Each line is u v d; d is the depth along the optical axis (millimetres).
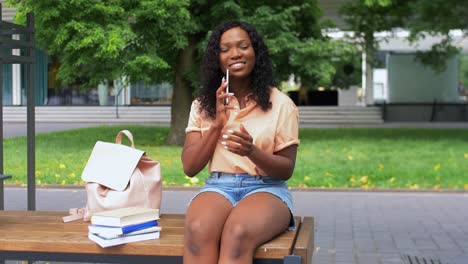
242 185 3756
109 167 4004
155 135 18609
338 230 7371
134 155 4008
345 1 21719
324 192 10148
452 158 13000
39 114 28141
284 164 3684
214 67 3895
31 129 5262
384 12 17609
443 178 10922
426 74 31625
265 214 3402
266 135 3779
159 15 13266
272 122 3803
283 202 3672
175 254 3436
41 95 30188
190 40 15766
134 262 3488
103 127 22312
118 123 27172
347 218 8070
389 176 11117
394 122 28859
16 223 4035
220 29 3896
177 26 13969
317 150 14547
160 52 15430
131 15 13492
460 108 29750
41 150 14625
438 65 19375
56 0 12672
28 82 5242
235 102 3877
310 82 17969
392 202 9219
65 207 8703
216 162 3814
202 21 15430
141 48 14000
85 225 3936
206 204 3516
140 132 19828
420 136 18469
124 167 3980
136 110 28000
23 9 12891
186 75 15602
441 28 16297
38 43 14273
